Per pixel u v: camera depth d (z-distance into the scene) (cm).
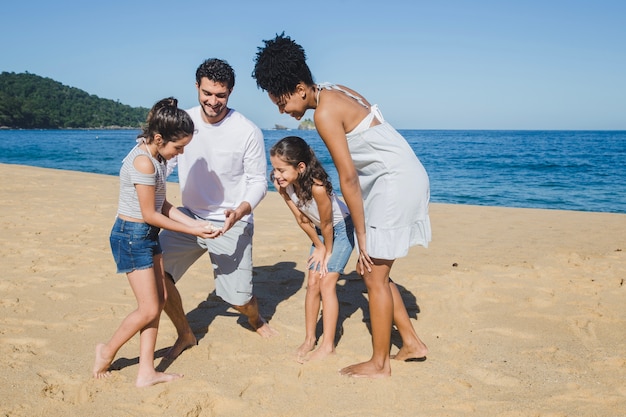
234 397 294
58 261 555
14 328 383
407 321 338
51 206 896
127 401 290
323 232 346
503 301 455
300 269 554
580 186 1880
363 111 295
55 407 282
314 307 364
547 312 429
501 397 298
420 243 301
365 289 495
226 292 364
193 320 414
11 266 532
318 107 289
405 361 345
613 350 359
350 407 288
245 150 354
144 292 304
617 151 4294
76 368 327
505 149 4838
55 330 383
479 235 726
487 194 1677
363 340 381
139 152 296
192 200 363
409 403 291
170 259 353
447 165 2833
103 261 561
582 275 521
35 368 324
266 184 364
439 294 470
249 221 362
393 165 294
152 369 311
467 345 369
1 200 946
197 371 328
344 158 286
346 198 292
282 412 282
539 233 740
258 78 293
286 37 289
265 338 382
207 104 336
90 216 815
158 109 291
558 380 318
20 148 4616
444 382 314
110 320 405
